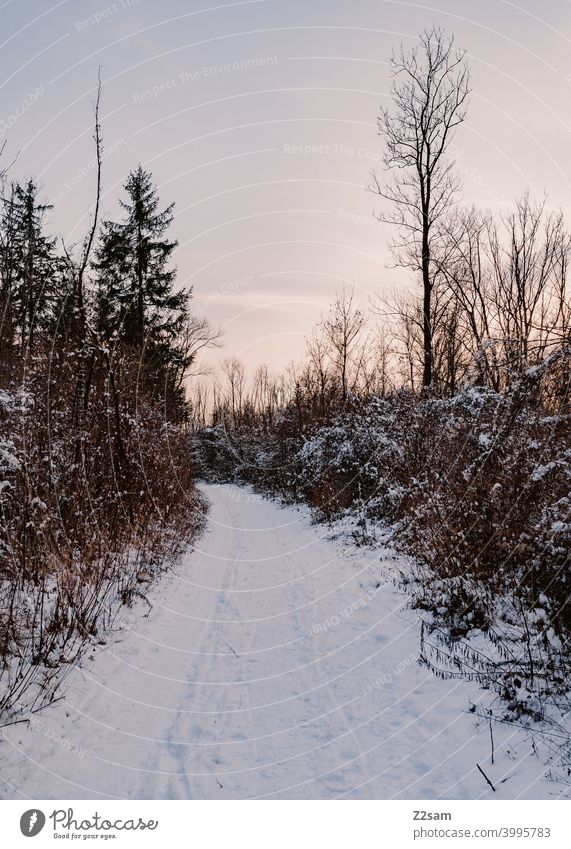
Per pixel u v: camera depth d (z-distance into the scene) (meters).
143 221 23.48
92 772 4.27
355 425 15.37
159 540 11.24
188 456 22.88
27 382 8.47
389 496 12.13
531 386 6.38
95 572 7.80
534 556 5.96
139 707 5.34
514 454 6.64
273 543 14.84
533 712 4.60
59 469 8.49
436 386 15.31
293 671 6.37
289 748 4.75
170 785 4.22
